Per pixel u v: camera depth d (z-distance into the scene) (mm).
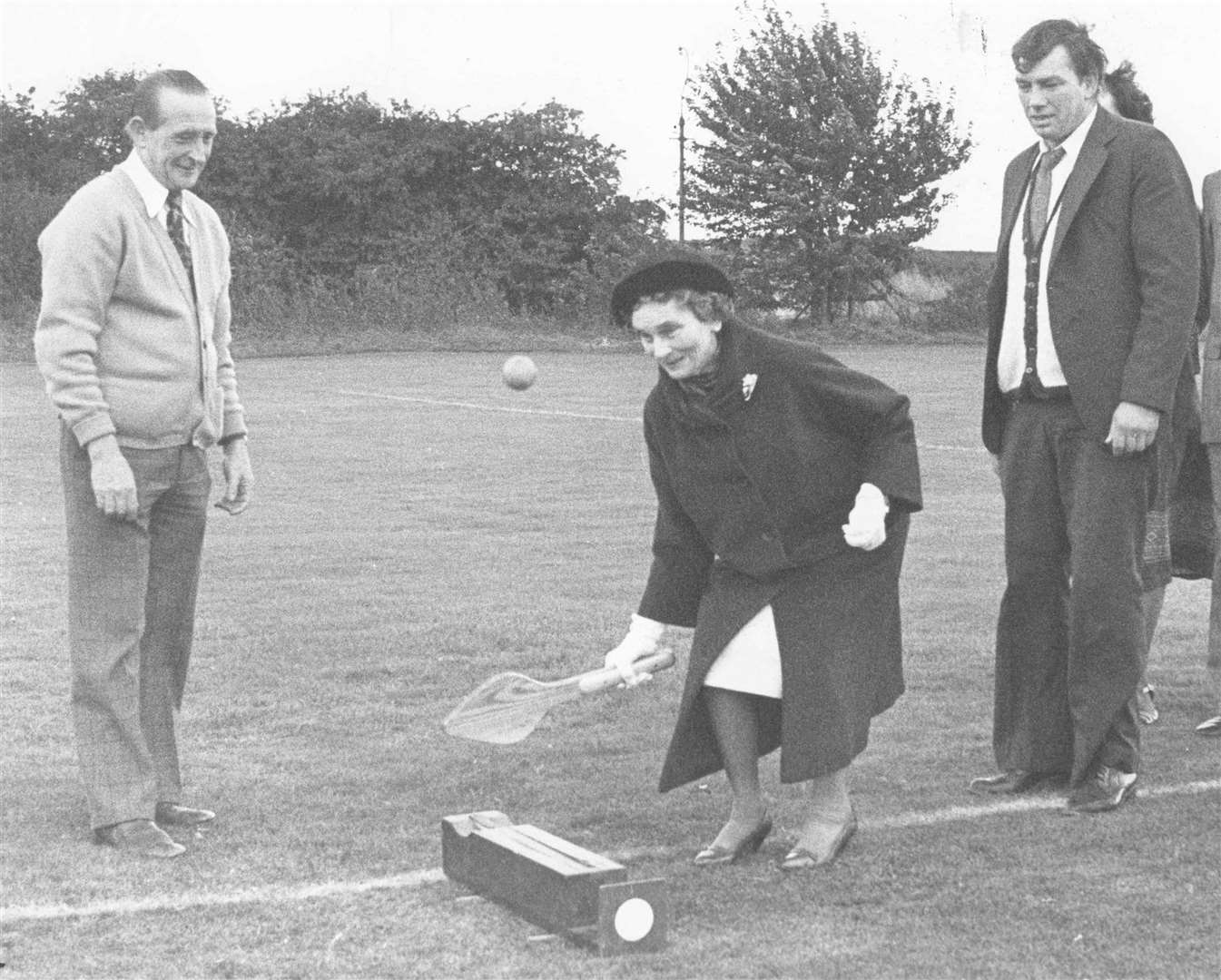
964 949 4059
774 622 4711
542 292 39688
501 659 7605
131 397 5113
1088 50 5449
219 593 9258
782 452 4668
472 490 13836
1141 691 6473
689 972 3916
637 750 6102
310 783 5668
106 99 39188
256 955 4051
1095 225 5426
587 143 39938
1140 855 4824
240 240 36438
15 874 4703
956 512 12297
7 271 33719
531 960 3998
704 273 4582
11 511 12781
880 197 38156
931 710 6652
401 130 39656
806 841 4777
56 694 7000
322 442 17469
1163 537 6027
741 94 38438
